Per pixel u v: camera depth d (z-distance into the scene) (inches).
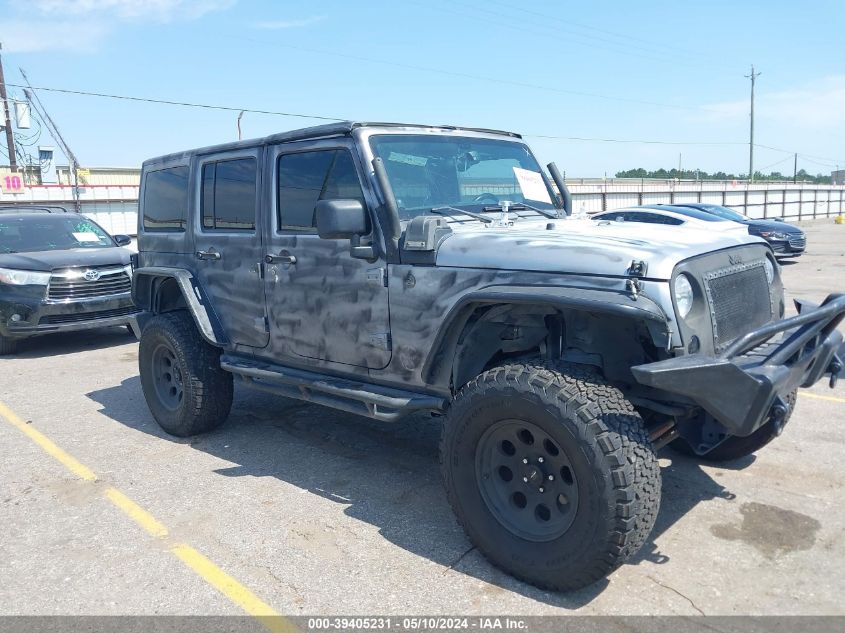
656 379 107.0
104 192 920.3
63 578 135.1
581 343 130.0
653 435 132.9
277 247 173.9
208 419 207.9
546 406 115.9
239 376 197.6
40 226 398.9
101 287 362.3
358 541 144.9
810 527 142.8
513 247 130.5
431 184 162.7
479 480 130.0
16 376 310.7
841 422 204.8
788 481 164.7
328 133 159.9
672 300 114.4
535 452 124.2
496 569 131.0
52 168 1165.1
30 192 873.5
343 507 161.3
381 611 119.9
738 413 111.0
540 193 189.6
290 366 181.6
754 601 118.6
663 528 144.5
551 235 135.8
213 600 125.7
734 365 110.1
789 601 118.2
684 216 553.9
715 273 125.2
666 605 118.2
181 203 209.6
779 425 120.7
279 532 150.1
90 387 284.8
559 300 117.8
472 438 128.2
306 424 222.7
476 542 131.4
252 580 131.7
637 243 125.0
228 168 189.0
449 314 135.0
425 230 139.6
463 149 173.6
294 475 181.6
